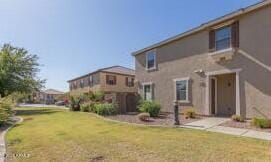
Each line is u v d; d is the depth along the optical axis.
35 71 33.25
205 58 16.56
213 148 7.61
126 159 6.82
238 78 14.13
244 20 13.97
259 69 13.02
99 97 24.72
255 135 9.52
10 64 30.48
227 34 15.02
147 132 10.76
